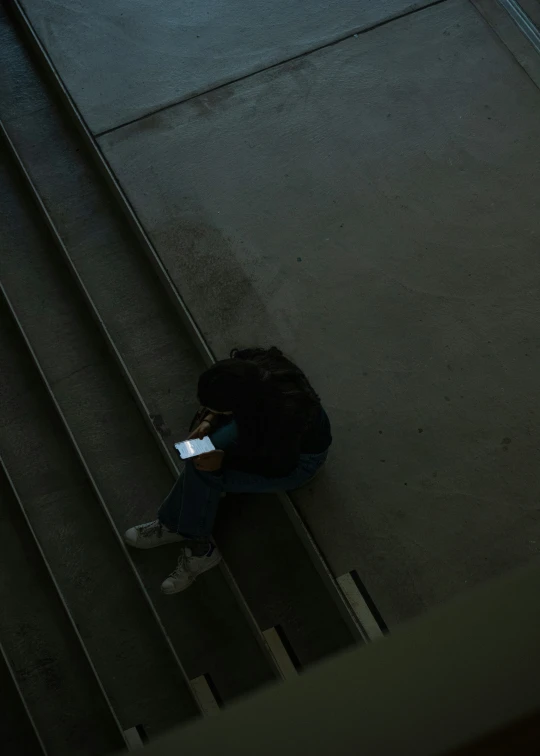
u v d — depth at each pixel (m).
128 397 3.78
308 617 3.29
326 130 4.18
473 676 0.74
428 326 3.67
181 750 1.11
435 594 3.16
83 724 3.30
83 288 3.88
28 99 4.48
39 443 3.73
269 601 3.31
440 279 3.77
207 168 4.09
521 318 3.67
